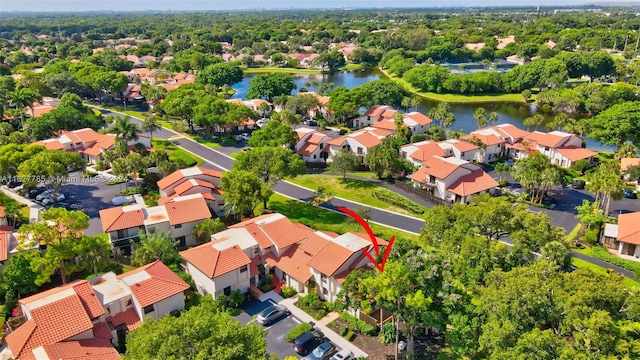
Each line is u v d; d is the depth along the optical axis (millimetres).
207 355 30172
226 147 116188
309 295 53656
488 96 187000
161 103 139875
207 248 57188
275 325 50312
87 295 47781
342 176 98000
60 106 125938
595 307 34344
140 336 32906
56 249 51938
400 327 48062
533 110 166000
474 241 47000
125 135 101125
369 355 45438
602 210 77938
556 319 35688
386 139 105312
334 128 136625
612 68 195000
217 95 155375
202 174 82250
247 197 69875
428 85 193250
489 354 37312
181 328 32188
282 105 148750
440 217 54031
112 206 80000
